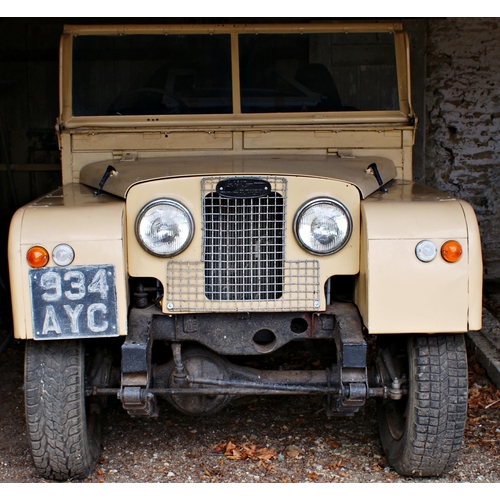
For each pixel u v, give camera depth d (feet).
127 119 12.60
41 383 9.37
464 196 20.11
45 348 9.44
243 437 11.62
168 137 12.32
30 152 20.48
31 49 19.95
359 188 9.23
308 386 9.52
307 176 9.14
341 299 9.86
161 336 9.54
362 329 9.39
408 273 8.80
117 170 10.73
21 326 8.72
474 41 19.31
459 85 19.56
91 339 10.21
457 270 8.82
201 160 11.14
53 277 8.70
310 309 9.23
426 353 9.41
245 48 12.85
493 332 15.70
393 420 10.66
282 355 15.25
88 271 8.72
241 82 12.76
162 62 12.80
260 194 9.05
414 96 19.27
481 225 20.20
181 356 9.91
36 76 20.10
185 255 9.16
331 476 10.30
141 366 8.88
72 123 12.56
